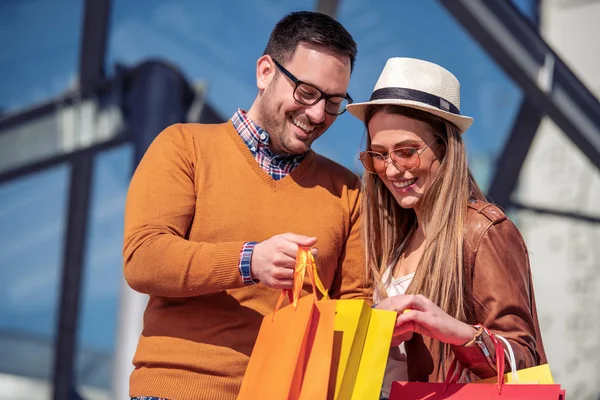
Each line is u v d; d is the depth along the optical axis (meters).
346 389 2.01
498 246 2.28
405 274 2.54
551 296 8.45
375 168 2.50
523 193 8.37
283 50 2.55
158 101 6.10
